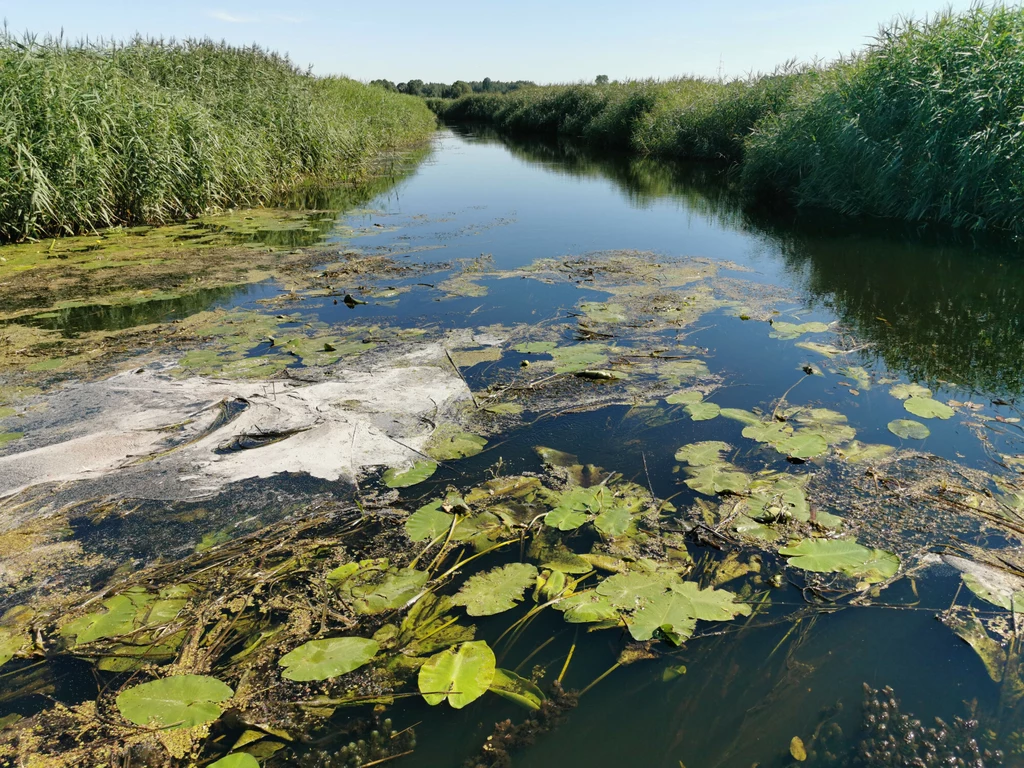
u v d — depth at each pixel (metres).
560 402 3.26
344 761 1.54
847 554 2.11
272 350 3.93
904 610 1.96
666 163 13.80
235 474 2.68
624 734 1.60
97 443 2.90
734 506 2.41
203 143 8.16
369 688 1.72
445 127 31.47
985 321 4.29
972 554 2.16
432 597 2.02
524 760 1.54
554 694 1.70
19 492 2.58
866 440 2.87
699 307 4.68
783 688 1.72
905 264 5.72
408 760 1.54
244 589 2.08
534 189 10.79
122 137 7.43
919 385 3.38
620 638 1.87
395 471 2.68
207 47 11.61
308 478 2.65
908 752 1.54
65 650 1.86
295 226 7.54
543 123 24.08
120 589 2.09
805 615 1.95
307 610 1.98
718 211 8.59
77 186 6.86
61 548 2.29
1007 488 2.50
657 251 6.45
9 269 5.71
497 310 4.66
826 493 2.51
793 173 9.06
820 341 4.02
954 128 6.68
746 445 2.85
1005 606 1.93
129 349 3.97
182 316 4.59
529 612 1.96
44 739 1.59
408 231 7.46
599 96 20.92
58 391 3.41
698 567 2.14
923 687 1.71
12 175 6.45
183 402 3.26
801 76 11.14
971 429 2.94
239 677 1.75
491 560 2.18
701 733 1.60
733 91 12.70
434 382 3.46
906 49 7.25
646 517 2.38
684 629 1.82
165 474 2.68
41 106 6.68
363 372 3.59
